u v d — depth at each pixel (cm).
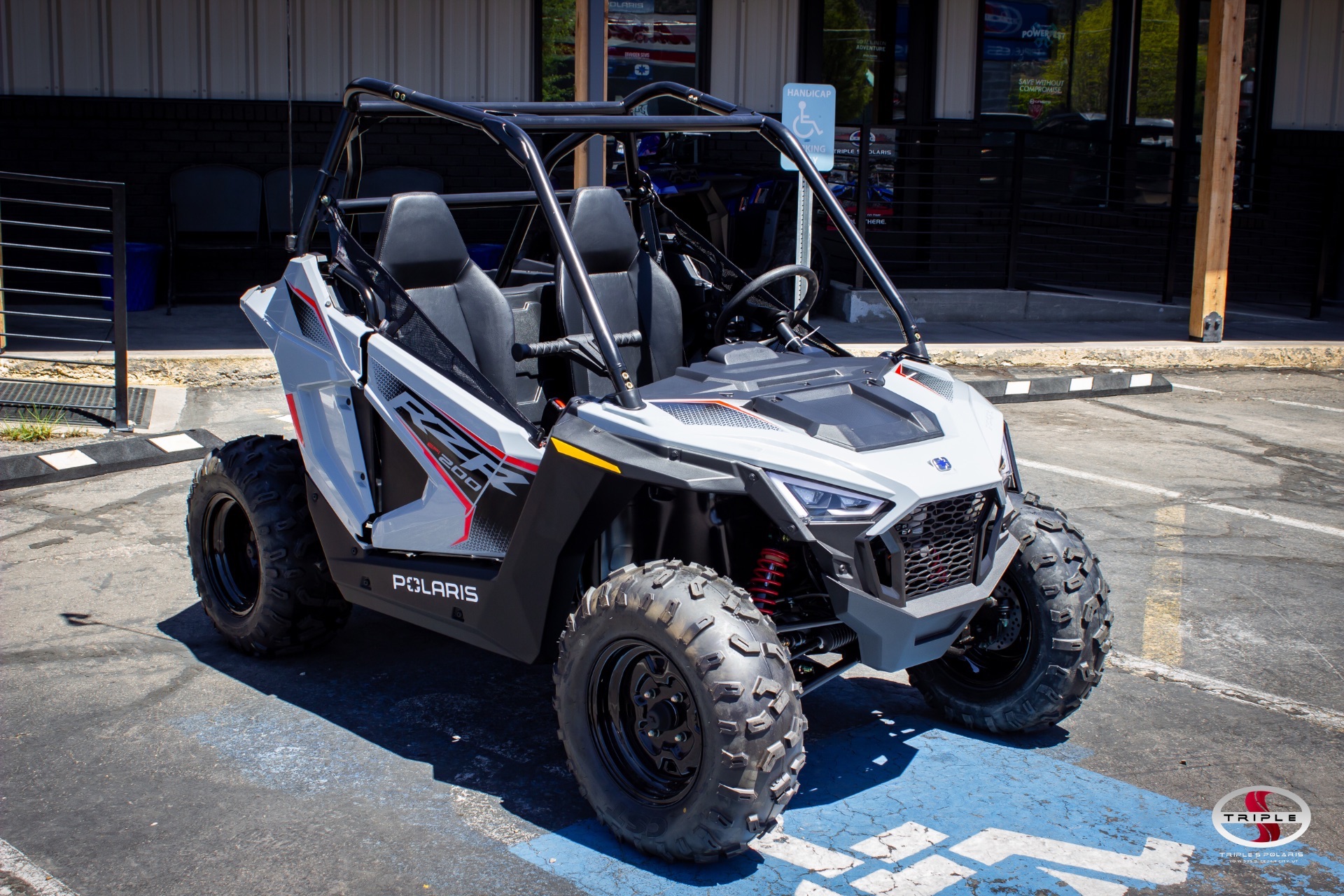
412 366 356
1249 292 1373
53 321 970
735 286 430
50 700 373
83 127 1052
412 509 360
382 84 368
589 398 319
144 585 475
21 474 597
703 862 288
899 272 1237
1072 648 343
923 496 297
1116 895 284
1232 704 392
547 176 324
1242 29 991
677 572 289
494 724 367
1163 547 549
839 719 378
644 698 295
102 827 301
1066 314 1166
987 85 1261
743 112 394
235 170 1073
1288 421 825
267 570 394
